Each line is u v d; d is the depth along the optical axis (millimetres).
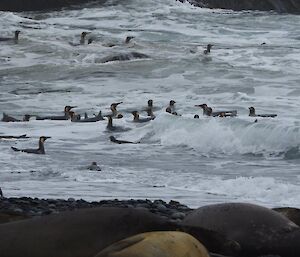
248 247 11625
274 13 178750
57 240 10188
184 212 19109
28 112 79000
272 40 132500
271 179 32156
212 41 131125
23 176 35719
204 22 152875
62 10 176375
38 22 146500
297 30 144625
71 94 89938
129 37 126062
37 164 41688
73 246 10156
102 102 83812
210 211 12641
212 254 10531
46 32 132250
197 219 12469
